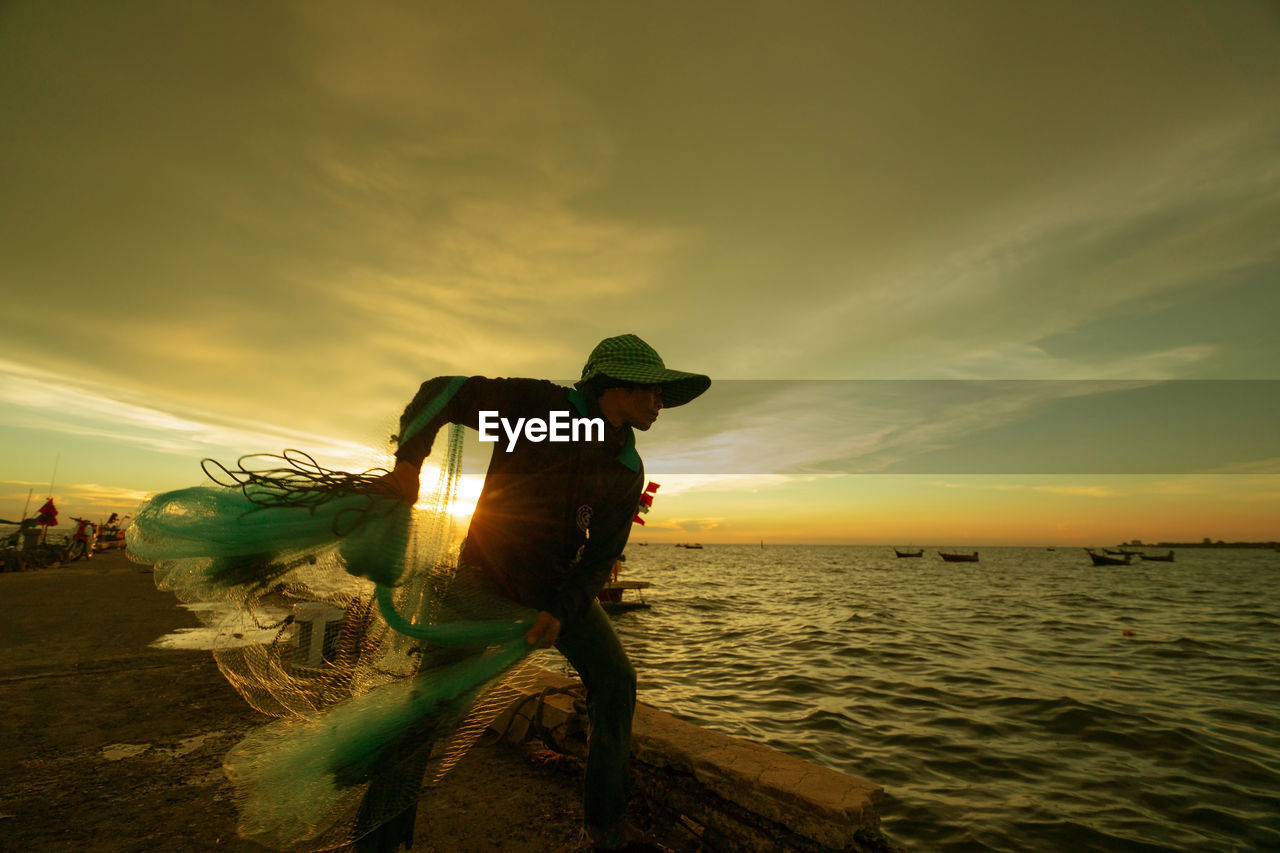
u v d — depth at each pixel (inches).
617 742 70.9
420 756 57.0
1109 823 185.3
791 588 1540.4
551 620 61.0
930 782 219.5
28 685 148.1
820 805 67.1
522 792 89.8
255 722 120.0
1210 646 587.8
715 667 461.4
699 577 2105.1
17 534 630.5
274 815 54.1
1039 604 1090.1
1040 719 308.8
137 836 74.0
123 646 204.5
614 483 67.2
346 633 60.9
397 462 58.6
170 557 52.9
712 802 77.7
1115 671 453.4
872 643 592.4
